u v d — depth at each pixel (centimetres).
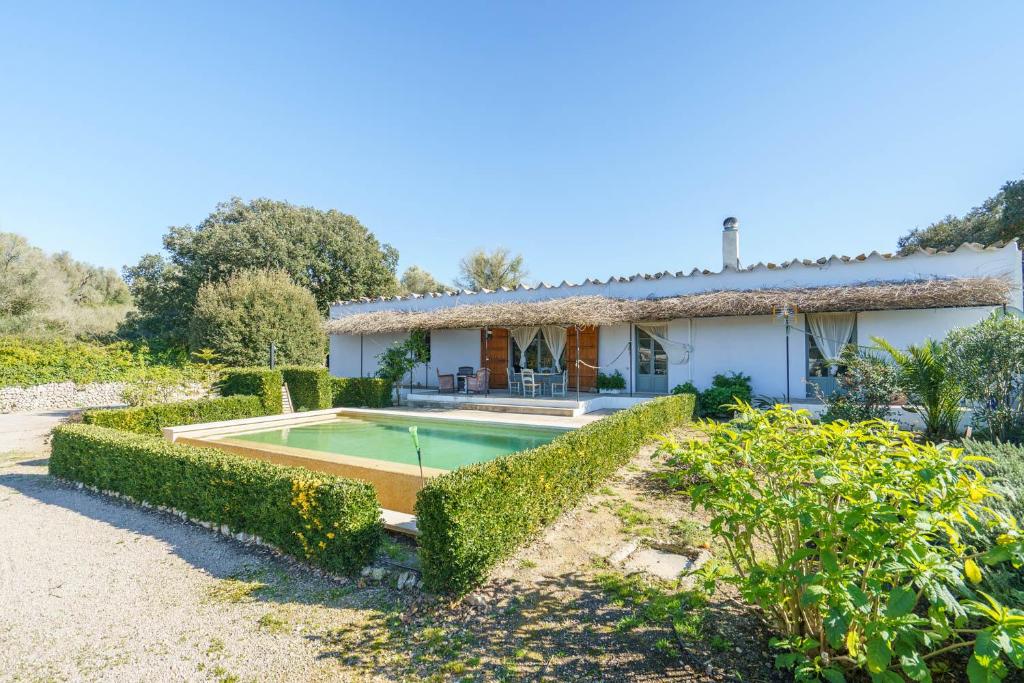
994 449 477
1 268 2908
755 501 274
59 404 1777
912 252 1226
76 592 396
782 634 291
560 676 283
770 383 1345
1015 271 1117
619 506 565
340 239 3344
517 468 452
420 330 1711
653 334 1539
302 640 326
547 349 1730
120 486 650
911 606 205
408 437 1050
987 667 194
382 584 402
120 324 3150
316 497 435
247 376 1333
